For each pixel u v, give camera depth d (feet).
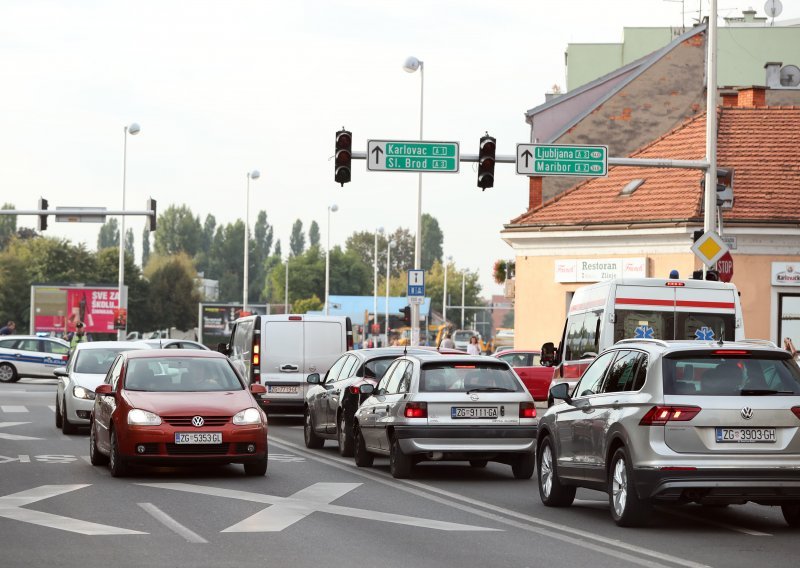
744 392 107.86
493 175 258.16
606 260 350.64
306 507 123.75
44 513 117.70
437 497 135.74
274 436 233.14
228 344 295.28
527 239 370.94
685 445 106.73
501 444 153.28
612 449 113.80
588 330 195.72
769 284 329.31
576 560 92.43
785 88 442.50
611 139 449.89
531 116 469.16
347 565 89.04
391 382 165.07
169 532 105.40
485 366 157.48
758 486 105.91
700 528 112.16
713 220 249.14
